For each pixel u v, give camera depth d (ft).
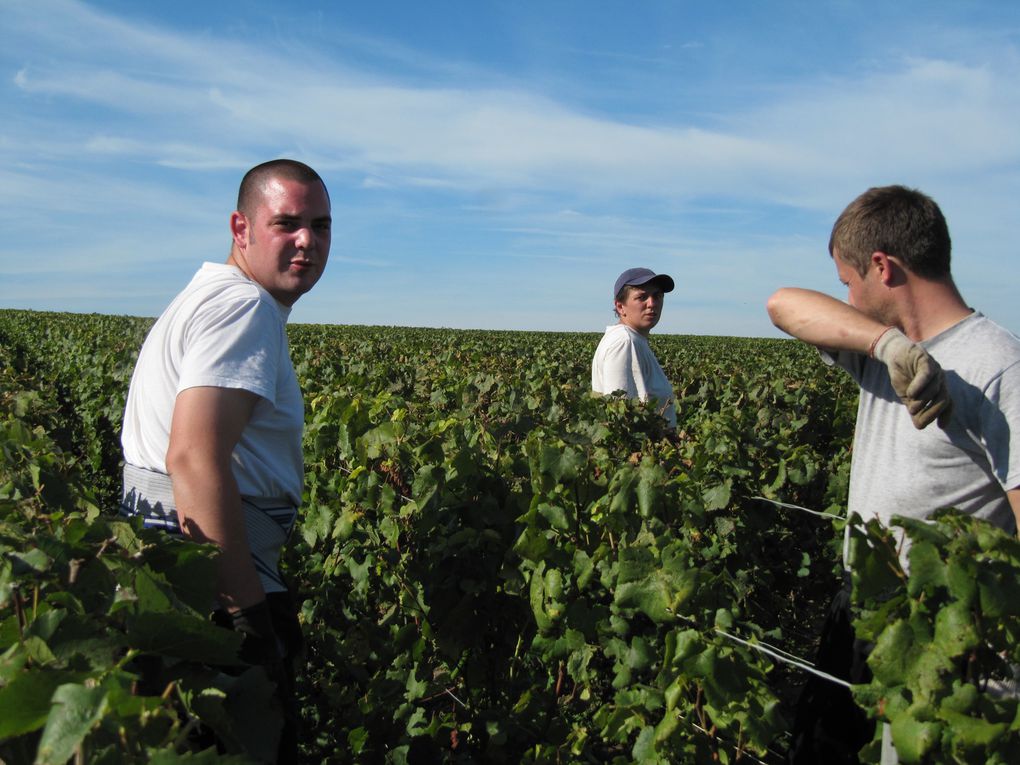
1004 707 4.82
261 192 7.72
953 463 6.75
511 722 9.75
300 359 37.60
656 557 7.37
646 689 7.77
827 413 22.00
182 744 4.33
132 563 5.49
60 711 3.58
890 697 5.17
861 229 7.02
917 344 6.40
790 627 16.37
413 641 9.97
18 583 5.30
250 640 6.51
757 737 6.75
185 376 6.65
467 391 19.70
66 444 20.03
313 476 11.98
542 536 8.71
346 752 10.62
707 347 97.60
